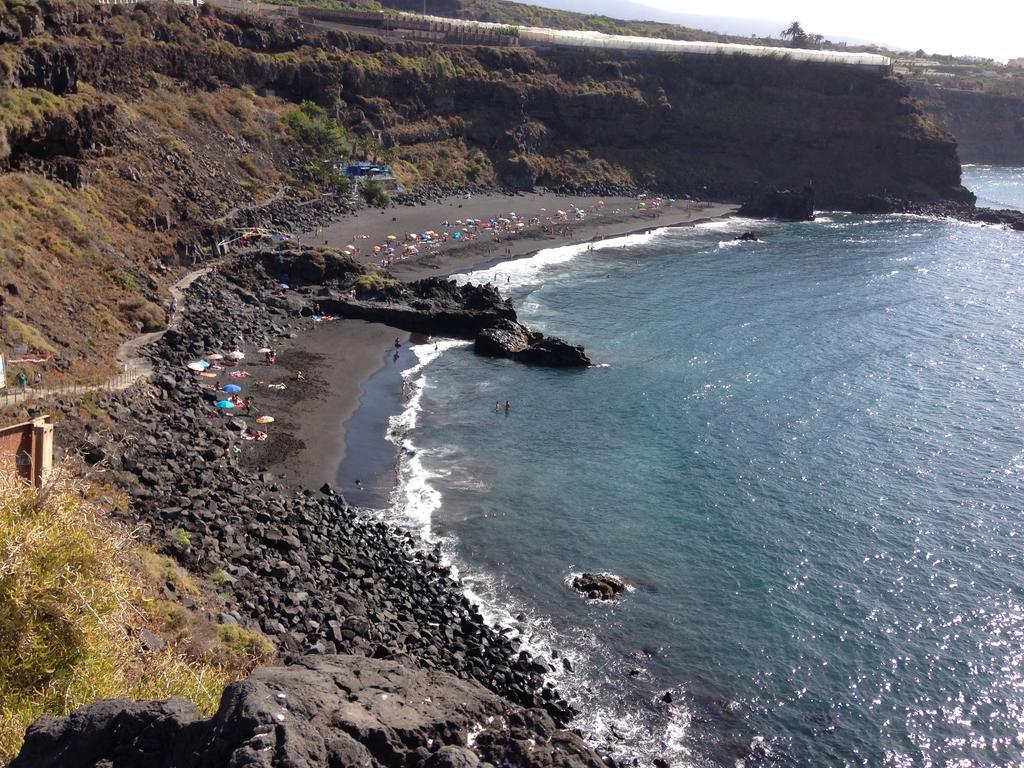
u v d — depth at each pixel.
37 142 101.88
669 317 125.62
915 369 107.56
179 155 130.88
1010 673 53.66
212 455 69.06
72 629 21.61
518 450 80.62
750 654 54.25
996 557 66.31
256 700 15.10
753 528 69.00
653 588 60.25
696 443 84.25
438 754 15.81
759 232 188.62
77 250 91.62
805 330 121.94
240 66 164.88
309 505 65.12
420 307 113.75
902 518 71.69
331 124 169.00
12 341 69.69
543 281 139.50
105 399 69.75
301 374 92.81
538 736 18.62
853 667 53.66
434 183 184.12
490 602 57.19
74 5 129.75
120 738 15.64
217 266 113.00
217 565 51.81
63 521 23.08
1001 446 85.94
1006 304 137.50
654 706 49.22
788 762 46.12
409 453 78.06
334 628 48.59
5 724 19.20
